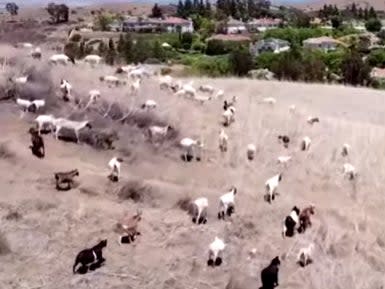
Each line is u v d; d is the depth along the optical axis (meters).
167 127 21.17
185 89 26.58
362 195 20.48
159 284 14.38
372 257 16.95
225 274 15.08
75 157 18.92
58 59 27.22
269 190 18.61
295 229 17.09
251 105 28.62
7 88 21.69
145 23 155.25
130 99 22.91
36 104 20.92
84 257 14.27
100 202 16.75
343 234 17.48
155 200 17.31
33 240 14.93
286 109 30.20
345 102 41.06
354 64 72.50
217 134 22.64
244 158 21.28
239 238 16.48
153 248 15.42
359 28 172.38
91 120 20.81
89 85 24.16
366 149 24.66
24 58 25.05
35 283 13.75
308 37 141.25
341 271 16.12
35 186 16.78
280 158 21.31
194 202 16.88
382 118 38.22
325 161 22.64
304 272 15.74
